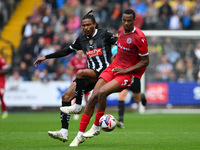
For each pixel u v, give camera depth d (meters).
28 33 72.81
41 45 67.81
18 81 60.75
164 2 72.56
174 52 66.75
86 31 23.41
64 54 24.59
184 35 62.53
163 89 61.34
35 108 61.03
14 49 70.06
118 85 21.69
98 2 77.31
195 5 75.06
